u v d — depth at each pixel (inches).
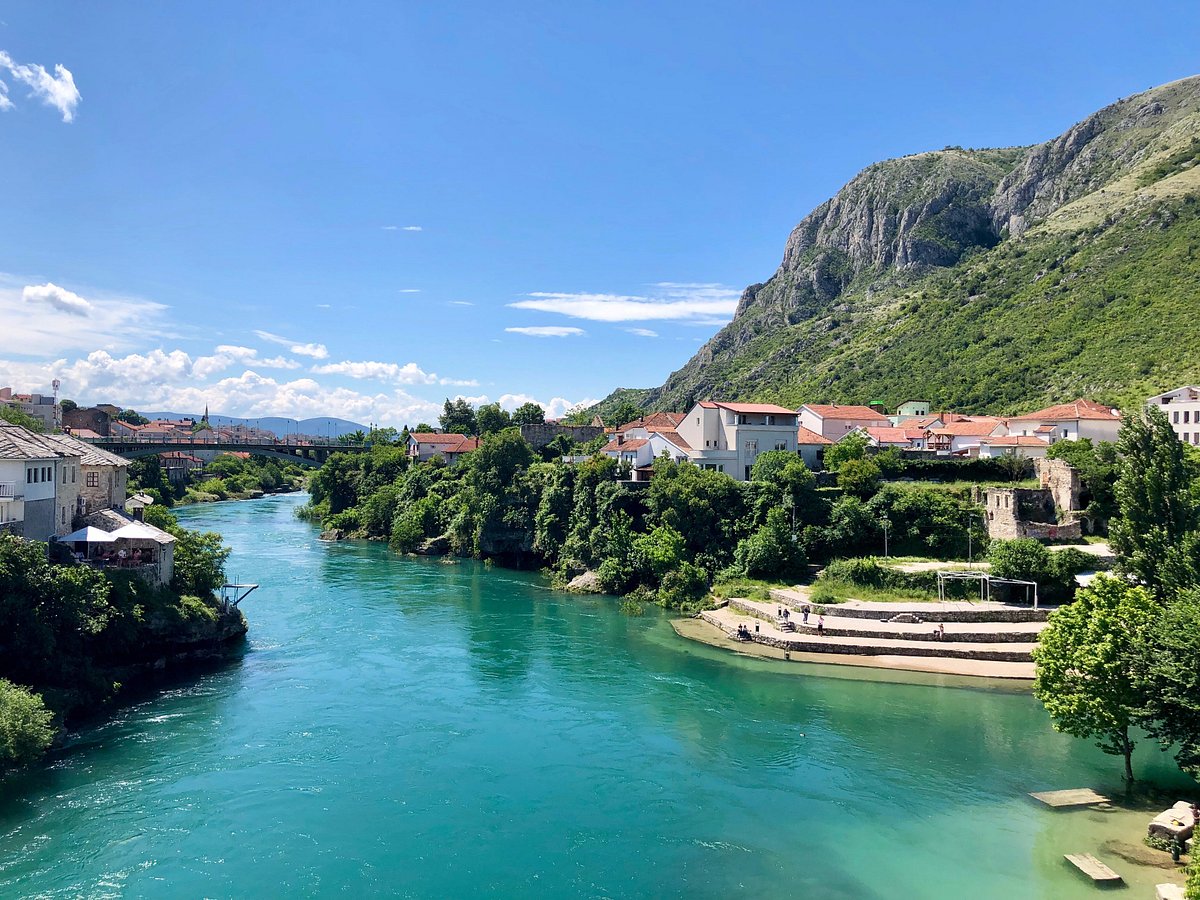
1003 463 3528.5
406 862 1189.7
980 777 1502.2
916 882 1140.5
